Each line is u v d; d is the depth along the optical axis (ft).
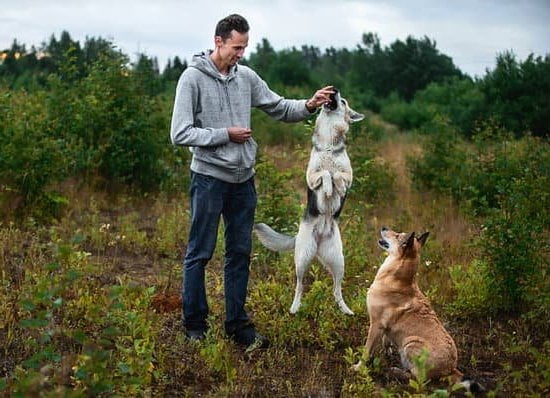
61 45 57.36
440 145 40.50
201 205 16.67
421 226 31.71
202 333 17.54
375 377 16.72
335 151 18.38
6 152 28.43
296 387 15.84
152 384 15.15
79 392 11.49
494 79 63.93
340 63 194.59
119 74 36.78
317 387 15.65
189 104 16.19
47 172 29.09
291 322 18.56
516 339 19.38
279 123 59.77
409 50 164.45
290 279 22.66
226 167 16.49
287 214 26.08
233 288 17.56
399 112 97.71
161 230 28.43
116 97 36.37
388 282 16.93
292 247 19.58
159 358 15.98
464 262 25.71
